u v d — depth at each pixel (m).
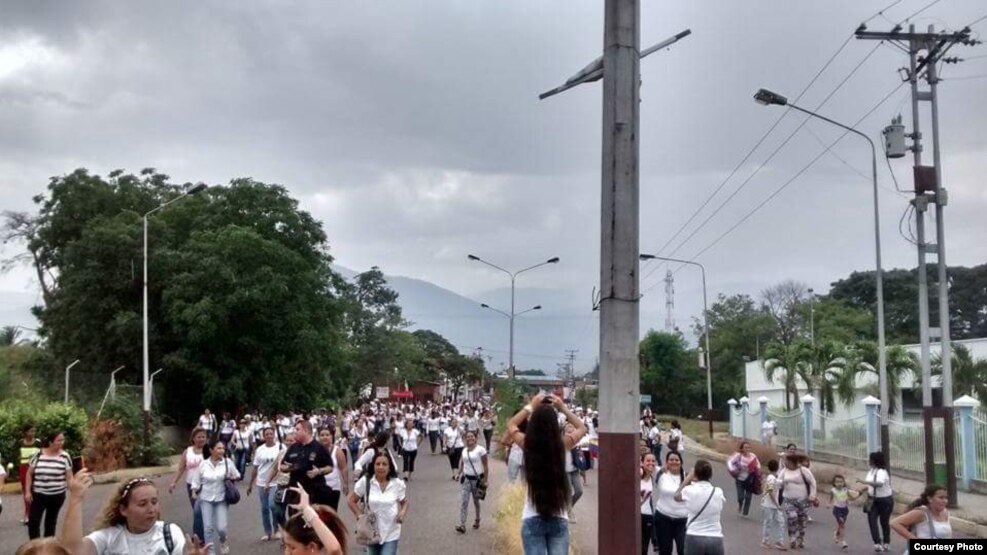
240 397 42.75
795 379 43.56
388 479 9.87
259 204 46.69
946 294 20.97
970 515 18.81
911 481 25.11
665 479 11.66
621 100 6.09
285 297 43.75
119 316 41.59
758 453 32.59
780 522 15.36
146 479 5.68
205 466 12.62
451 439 25.73
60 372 41.19
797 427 36.91
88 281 42.41
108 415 30.84
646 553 12.59
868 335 68.50
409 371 91.62
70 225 46.66
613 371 5.86
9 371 35.06
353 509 10.08
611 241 5.96
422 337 124.56
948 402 20.42
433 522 16.97
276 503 12.44
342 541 5.18
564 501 6.08
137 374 43.00
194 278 41.53
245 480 25.86
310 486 11.93
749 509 19.83
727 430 57.09
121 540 5.51
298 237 47.12
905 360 36.34
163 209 46.75
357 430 28.81
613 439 5.80
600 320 5.99
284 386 46.34
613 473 5.77
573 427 6.48
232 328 43.09
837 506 15.72
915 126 21.64
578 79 6.52
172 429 43.28
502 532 13.95
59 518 16.83
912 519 8.56
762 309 86.38
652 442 28.20
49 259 48.34
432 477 27.03
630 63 6.12
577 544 13.17
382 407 45.88
